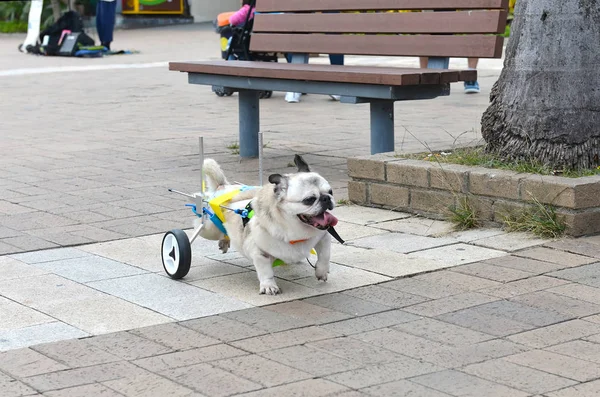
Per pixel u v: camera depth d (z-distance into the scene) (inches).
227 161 389.4
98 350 180.9
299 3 404.8
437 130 450.9
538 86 267.4
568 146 263.3
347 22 380.8
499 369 165.8
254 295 215.3
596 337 180.1
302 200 200.7
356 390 158.2
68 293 219.0
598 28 263.7
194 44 1153.4
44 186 347.3
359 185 299.3
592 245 241.0
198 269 239.8
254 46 430.0
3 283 227.9
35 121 535.8
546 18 266.2
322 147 420.2
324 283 222.2
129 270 238.5
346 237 263.1
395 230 268.2
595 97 263.6
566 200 245.8
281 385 161.2
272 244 210.8
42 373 169.6
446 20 338.3
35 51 1057.5
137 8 1465.3
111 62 947.3
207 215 233.9
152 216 296.8
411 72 304.2
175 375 167.2
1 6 1466.5
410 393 156.3
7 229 283.1
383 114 328.8
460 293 209.5
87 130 496.7
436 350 176.2
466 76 313.1
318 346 180.1
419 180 279.6
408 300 206.5
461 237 257.3
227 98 634.2
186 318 199.2
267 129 481.1
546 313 194.4
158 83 743.1
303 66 359.9
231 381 163.6
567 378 161.0
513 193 256.7
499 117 280.2
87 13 1325.0
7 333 191.3
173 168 377.7
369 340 182.7
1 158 411.2
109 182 352.5
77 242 266.8
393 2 360.5
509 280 216.8
